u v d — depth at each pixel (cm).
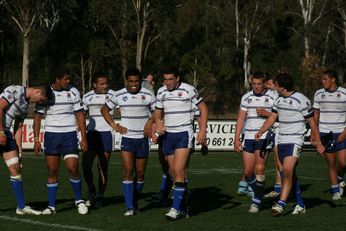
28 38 9825
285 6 11250
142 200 2241
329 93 2311
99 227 1702
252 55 11119
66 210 1977
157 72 10656
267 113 2022
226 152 4738
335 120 2314
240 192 2383
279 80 1878
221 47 11162
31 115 4547
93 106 2109
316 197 2345
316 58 9544
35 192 2391
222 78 11144
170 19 10388
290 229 1694
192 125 1836
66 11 10875
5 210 1972
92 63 10969
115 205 2100
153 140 1894
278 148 1903
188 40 11156
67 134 1897
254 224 1761
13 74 11206
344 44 10881
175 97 1809
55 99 1883
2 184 2603
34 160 3853
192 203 2175
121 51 10556
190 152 1825
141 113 1902
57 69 1888
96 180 2825
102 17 10262
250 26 10919
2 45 11138
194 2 10762
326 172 3347
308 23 10356
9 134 1866
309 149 4834
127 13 10225
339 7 10469
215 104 7506
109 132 2100
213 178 2978
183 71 11056
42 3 10169
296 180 1944
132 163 1903
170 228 1694
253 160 2012
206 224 1756
